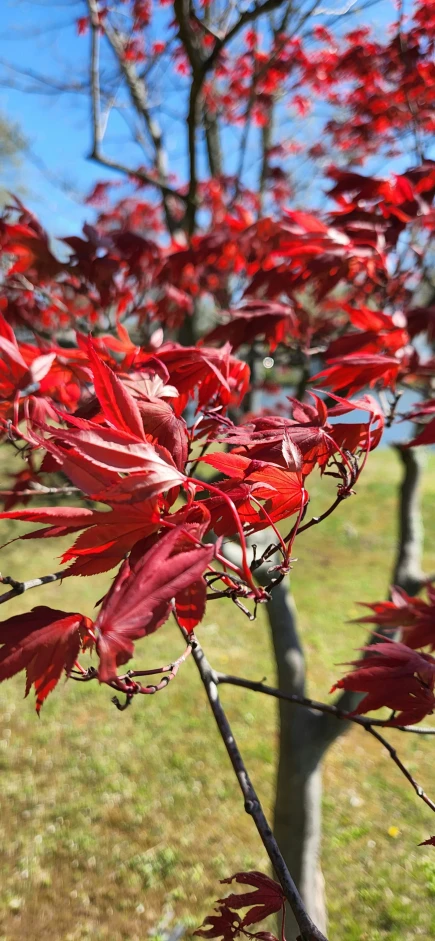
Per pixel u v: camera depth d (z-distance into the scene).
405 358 1.45
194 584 0.70
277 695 1.16
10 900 3.69
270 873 3.81
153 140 4.03
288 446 0.85
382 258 1.77
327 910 3.63
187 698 5.52
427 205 1.86
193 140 2.88
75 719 5.33
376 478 11.43
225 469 0.88
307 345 2.07
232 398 1.22
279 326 1.71
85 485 0.71
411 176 1.95
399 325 1.41
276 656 2.75
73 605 6.92
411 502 2.69
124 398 0.78
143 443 0.75
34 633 0.77
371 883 3.80
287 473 0.87
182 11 2.63
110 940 3.42
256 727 5.14
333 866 3.94
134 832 4.18
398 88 3.41
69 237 1.93
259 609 7.18
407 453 2.66
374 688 1.05
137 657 6.08
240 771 0.89
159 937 3.43
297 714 2.70
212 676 1.07
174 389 1.08
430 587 1.34
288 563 0.88
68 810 4.37
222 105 4.64
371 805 4.42
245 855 3.97
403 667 1.07
